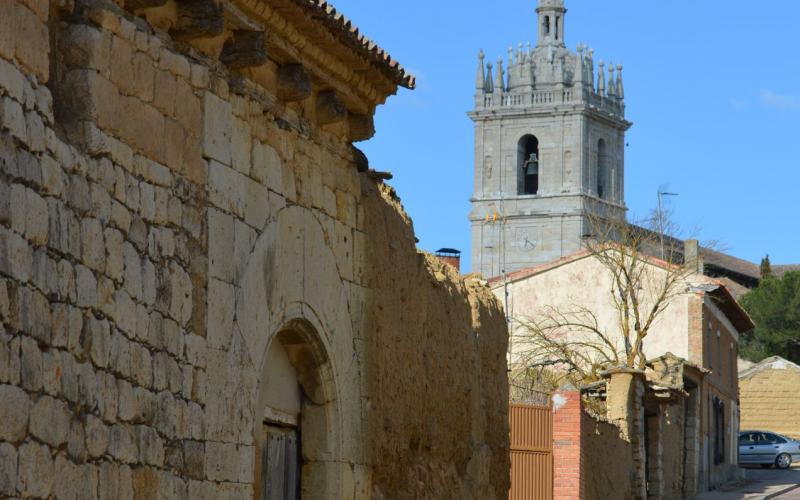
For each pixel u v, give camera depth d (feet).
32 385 26.48
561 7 489.67
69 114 30.30
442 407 53.67
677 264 170.40
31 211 26.66
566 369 156.04
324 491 43.55
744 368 268.00
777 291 294.66
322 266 43.37
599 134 483.10
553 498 92.53
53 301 27.53
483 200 476.13
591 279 170.40
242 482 37.35
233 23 36.81
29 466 26.30
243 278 37.78
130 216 31.73
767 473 198.80
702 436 157.38
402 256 49.90
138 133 32.42
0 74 25.68
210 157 36.22
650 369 147.74
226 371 36.60
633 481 113.39
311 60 41.42
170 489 33.30
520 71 481.05
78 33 30.55
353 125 45.98
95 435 29.37
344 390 44.60
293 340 42.78
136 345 31.65
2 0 25.94
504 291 173.06
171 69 34.35
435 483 52.49
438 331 53.62
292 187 41.39
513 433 91.45
